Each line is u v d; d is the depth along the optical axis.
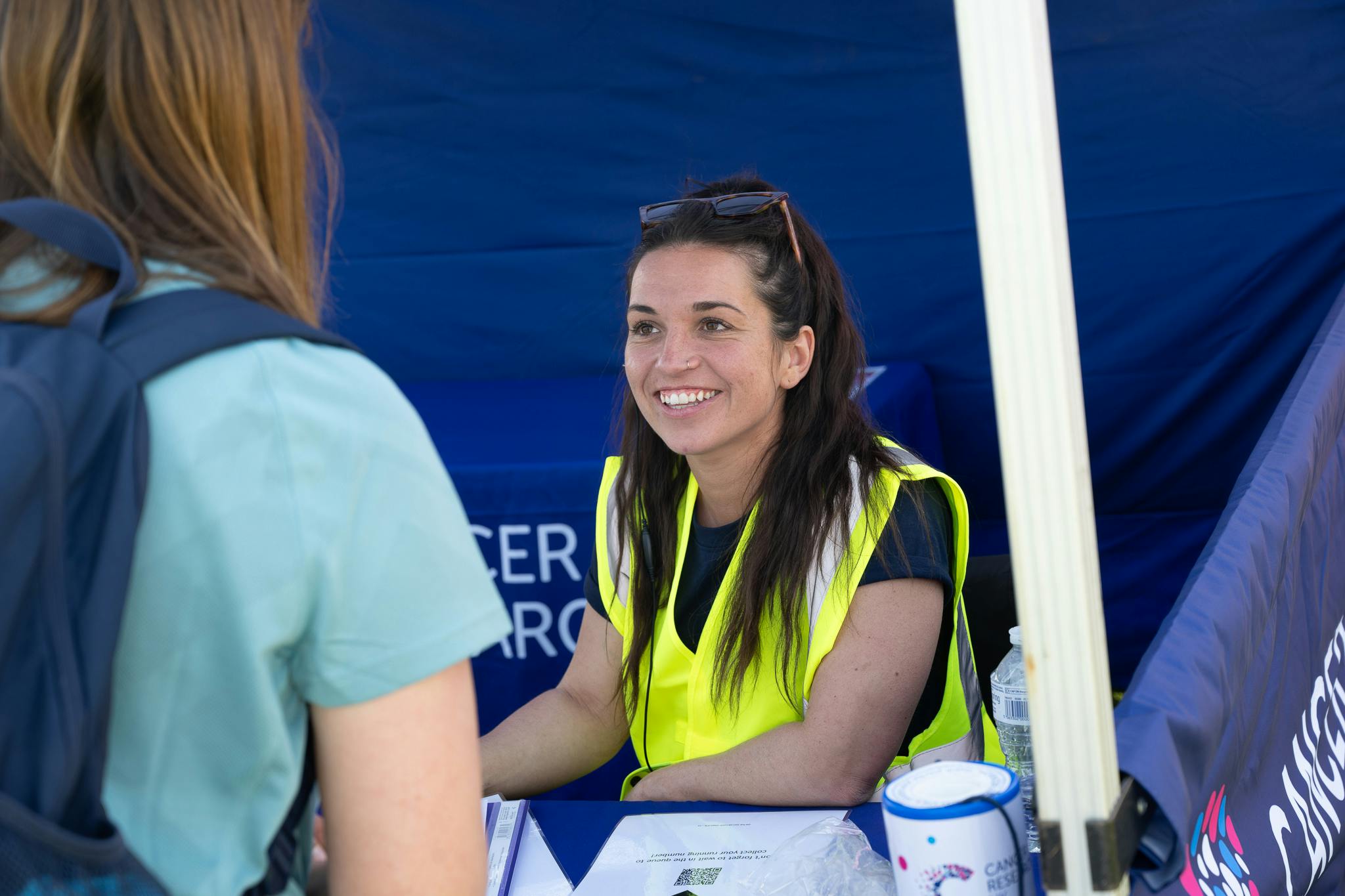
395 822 0.64
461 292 3.65
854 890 1.10
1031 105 0.73
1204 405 3.24
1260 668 1.39
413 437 0.66
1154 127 3.12
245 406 0.61
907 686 1.46
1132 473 3.32
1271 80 3.03
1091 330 3.27
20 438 0.55
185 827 0.61
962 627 1.58
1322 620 1.88
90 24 0.66
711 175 3.43
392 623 0.63
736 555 1.54
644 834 1.26
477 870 0.67
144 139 0.66
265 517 0.60
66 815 0.56
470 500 2.46
